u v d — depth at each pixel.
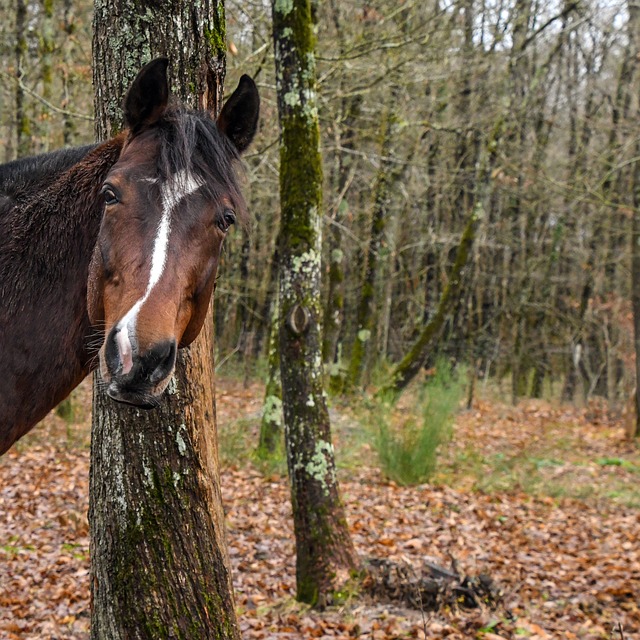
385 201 16.08
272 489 9.23
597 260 21.73
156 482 3.22
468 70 13.78
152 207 2.50
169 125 2.66
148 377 2.33
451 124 15.76
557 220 22.20
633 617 5.86
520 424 16.27
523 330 23.41
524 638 5.23
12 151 13.38
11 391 3.03
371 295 16.17
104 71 3.22
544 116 21.31
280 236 5.99
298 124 5.99
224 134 2.84
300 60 5.99
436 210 21.34
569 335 24.03
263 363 17.19
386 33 9.84
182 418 3.25
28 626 5.11
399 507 8.80
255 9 9.27
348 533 5.82
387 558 6.26
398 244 20.94
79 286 3.09
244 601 5.77
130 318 2.36
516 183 20.88
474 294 25.42
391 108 13.96
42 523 7.31
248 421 11.86
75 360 3.12
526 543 7.79
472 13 14.23
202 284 2.63
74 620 5.25
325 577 5.64
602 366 22.28
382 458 10.13
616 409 19.00
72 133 11.02
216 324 21.03
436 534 7.88
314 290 5.84
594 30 21.28
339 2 11.20
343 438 11.46
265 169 11.73
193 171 2.57
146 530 3.21
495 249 23.75
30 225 3.13
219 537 3.40
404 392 17.06
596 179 14.98
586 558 7.29
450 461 11.40
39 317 3.07
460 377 15.13
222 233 2.67
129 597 3.22
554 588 6.43
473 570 6.45
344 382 15.16
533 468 11.27
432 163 17.20
